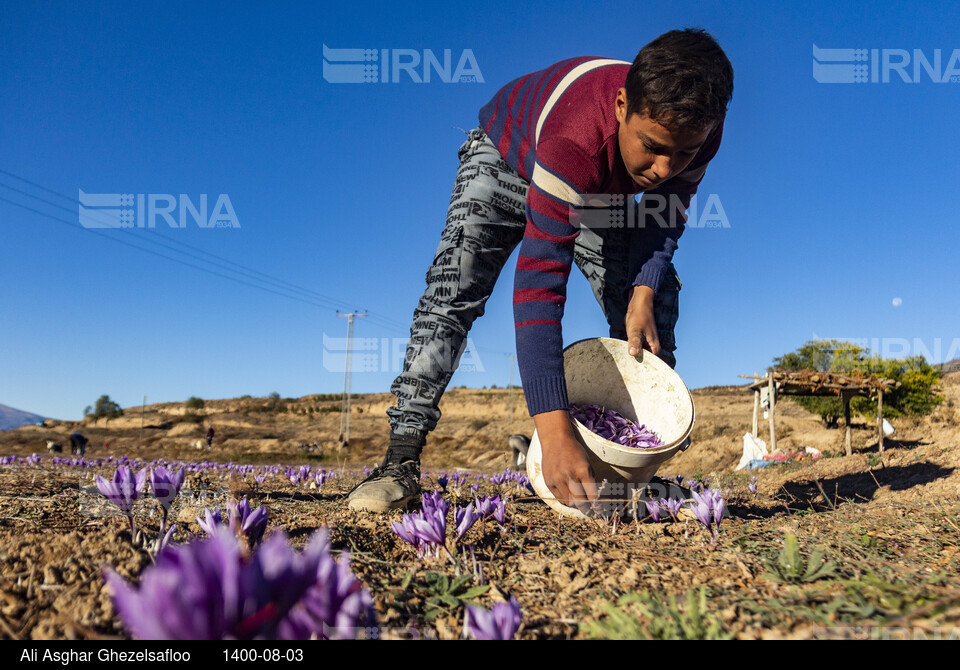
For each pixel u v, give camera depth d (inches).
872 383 515.5
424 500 72.1
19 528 79.1
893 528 90.7
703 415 1199.6
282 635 26.2
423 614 50.9
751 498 157.2
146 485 112.7
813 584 58.0
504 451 999.6
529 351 86.5
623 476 91.9
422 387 109.5
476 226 110.7
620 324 125.8
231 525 57.1
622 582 60.7
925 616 43.7
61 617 44.4
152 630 20.1
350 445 1562.5
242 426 2613.2
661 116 77.4
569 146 87.7
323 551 27.3
